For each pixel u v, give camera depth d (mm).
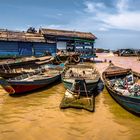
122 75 20156
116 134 9844
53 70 22750
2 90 17172
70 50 37812
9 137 9453
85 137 9508
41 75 19375
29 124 10828
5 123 10914
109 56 59906
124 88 14805
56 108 13172
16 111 12594
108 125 10781
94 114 12203
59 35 35688
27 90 15883
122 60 47062
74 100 13633
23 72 19922
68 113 12289
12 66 22547
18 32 35031
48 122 11078
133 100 11148
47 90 17516
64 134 9773
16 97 15273
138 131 10172
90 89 15086
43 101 14562
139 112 11242
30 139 9273
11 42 31562
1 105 13570
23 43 32594
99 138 9430
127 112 12570
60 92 17062
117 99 13320
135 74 20125
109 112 12570
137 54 60156
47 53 33500
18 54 32250
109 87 14688
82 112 12445
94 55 38781
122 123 11031
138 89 13484
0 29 34562
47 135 9656
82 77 17250
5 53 31281
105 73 19219
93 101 14102
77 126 10633
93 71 20219
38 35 35438
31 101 14484
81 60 37375
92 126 10648
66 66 22922
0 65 20672
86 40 37812
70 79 16328
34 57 29859
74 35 37125
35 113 12320
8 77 18906
